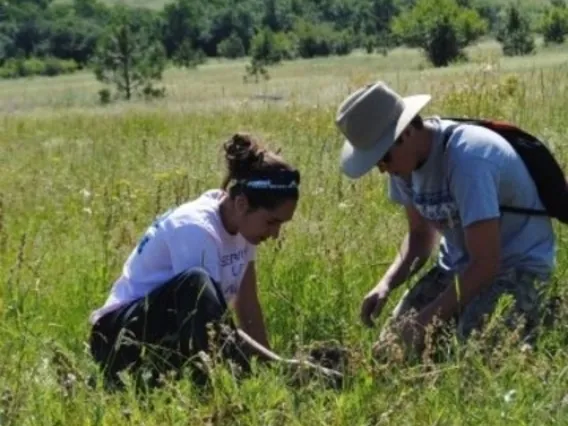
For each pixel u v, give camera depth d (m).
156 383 5.87
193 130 19.95
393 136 6.22
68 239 9.53
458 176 6.27
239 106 25.86
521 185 6.42
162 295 5.93
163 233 6.02
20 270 7.87
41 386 5.67
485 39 104.38
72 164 15.22
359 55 112.19
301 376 5.65
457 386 5.37
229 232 6.04
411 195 6.77
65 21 157.38
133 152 16.11
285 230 8.41
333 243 8.08
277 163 5.89
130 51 70.75
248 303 6.39
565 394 5.32
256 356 5.84
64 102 68.75
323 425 5.15
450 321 6.23
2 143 22.19
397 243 8.16
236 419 5.21
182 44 123.88
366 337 6.52
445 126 6.41
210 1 160.75
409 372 5.50
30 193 12.51
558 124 12.27
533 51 83.19
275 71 92.69
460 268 6.67
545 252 6.52
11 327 6.79
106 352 6.09
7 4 158.75
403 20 87.44
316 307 7.05
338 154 12.22
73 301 7.37
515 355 5.58
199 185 9.66
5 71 134.50
